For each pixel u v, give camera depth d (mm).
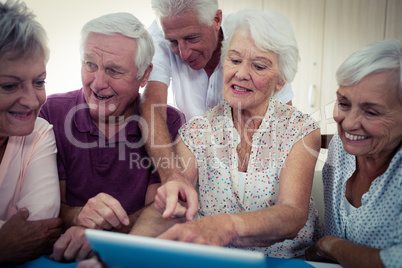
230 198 964
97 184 1055
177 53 1178
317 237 1019
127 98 1022
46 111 1055
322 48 2393
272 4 2299
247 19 854
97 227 839
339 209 874
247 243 742
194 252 421
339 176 884
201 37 1108
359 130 743
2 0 787
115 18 951
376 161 802
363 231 792
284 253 952
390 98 697
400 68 679
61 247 751
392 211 749
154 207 906
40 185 891
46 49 836
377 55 691
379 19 2385
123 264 485
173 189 828
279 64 882
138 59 975
